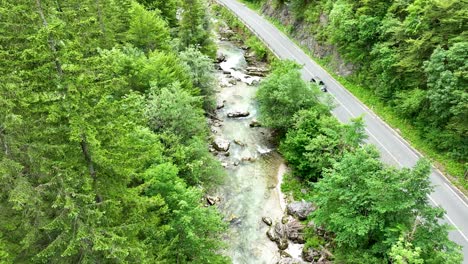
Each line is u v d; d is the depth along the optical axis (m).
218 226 22.14
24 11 12.41
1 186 14.09
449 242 19.56
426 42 36.28
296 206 31.03
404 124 39.16
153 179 18.50
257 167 37.16
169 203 20.80
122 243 13.95
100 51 32.47
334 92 47.41
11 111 13.62
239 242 28.52
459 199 29.45
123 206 16.38
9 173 13.08
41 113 14.25
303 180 35.09
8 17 12.47
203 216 20.53
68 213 13.34
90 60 13.33
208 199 31.70
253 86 53.47
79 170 14.16
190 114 31.27
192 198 20.78
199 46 49.47
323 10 58.69
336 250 23.78
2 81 13.44
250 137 41.94
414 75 38.62
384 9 45.59
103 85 13.84
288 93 38.69
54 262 14.52
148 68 34.28
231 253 27.50
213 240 21.56
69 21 13.21
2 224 14.00
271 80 40.66
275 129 42.50
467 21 34.03
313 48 59.22
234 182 34.94
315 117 36.56
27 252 14.55
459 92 31.05
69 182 13.73
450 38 35.16
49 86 13.03
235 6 84.44
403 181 20.78
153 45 44.03
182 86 37.66
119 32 45.16
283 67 44.16
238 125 44.06
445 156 33.78
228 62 61.12
